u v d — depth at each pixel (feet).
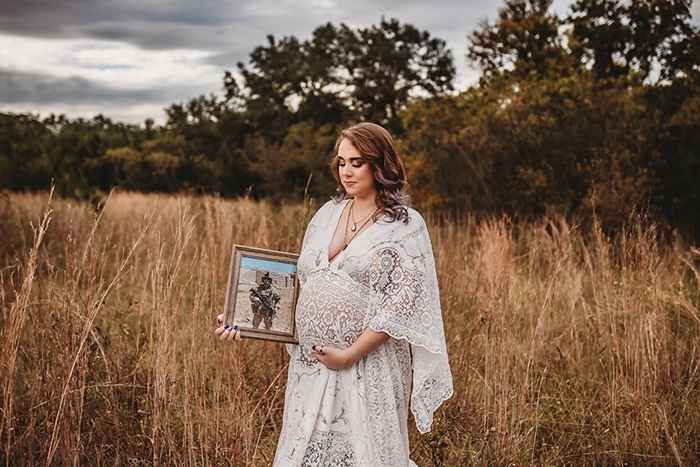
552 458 12.73
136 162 98.89
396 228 9.12
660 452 12.95
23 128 103.65
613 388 14.30
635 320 16.21
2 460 11.02
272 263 9.70
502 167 42.29
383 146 9.25
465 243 23.36
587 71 48.78
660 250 25.05
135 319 16.63
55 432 10.87
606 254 20.01
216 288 16.11
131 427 12.05
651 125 38.81
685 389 14.55
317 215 9.86
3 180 90.84
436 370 9.25
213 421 12.26
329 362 8.91
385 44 124.98
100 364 13.64
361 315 9.06
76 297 12.64
